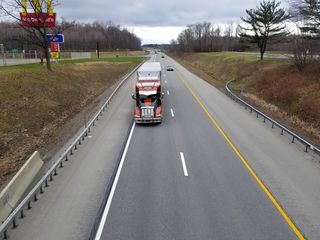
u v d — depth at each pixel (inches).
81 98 1348.4
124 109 1126.4
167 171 593.3
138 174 580.4
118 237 394.3
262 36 2164.1
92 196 497.0
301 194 503.2
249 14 2218.3
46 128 903.1
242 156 669.3
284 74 1596.9
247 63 2284.7
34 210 453.4
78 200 484.1
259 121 970.7
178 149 714.2
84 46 6771.7
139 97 943.7
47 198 489.1
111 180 553.6
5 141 742.5
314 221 426.6
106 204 472.7
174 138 796.0
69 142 769.6
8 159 675.4
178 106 1184.2
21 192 480.7
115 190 517.7
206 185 534.6
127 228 412.8
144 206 467.2
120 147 727.7
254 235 395.9
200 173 583.8
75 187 527.2
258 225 417.1
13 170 627.5
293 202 478.0
